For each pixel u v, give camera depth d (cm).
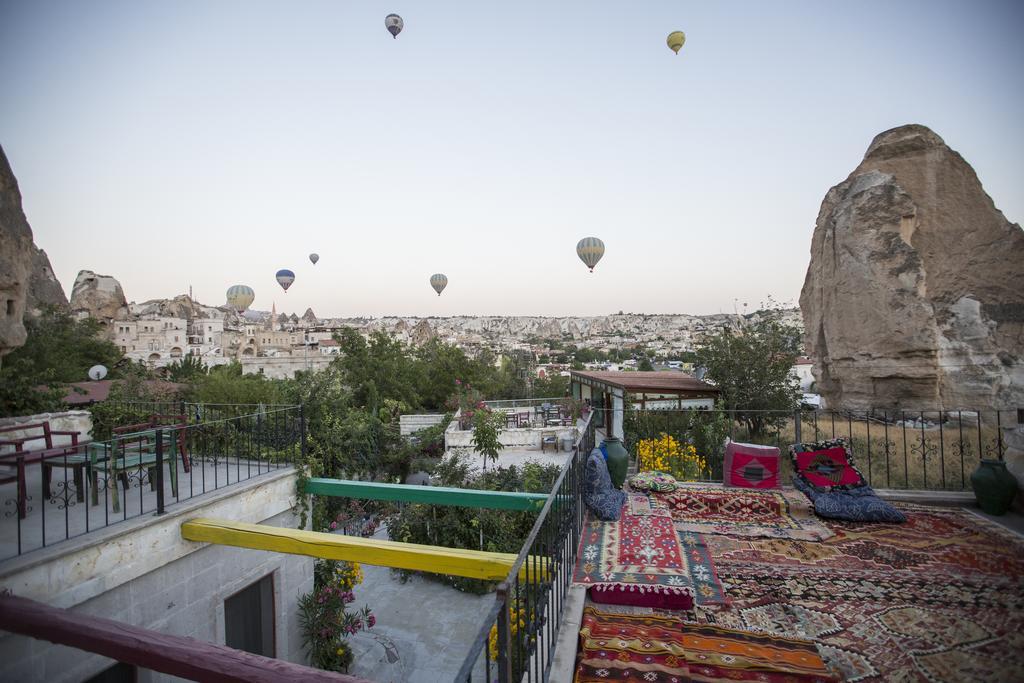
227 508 608
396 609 1003
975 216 1759
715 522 517
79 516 525
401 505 1352
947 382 1611
